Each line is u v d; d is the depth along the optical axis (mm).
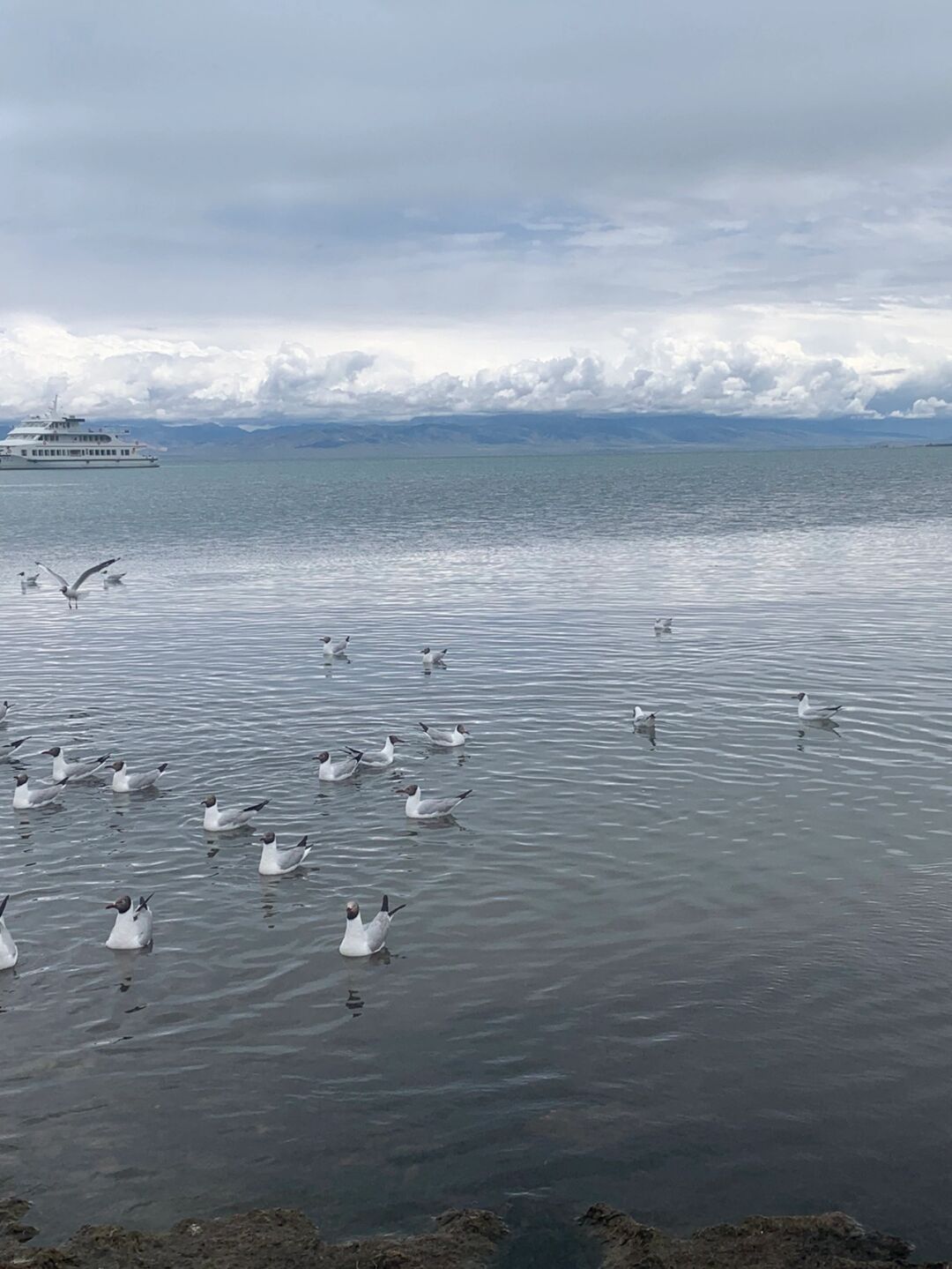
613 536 100062
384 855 26922
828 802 29250
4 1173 16000
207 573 78812
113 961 22078
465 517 129250
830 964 21031
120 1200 15453
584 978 20859
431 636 52875
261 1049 18922
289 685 43500
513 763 33250
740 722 36625
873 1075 17656
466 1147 16344
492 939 22484
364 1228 14875
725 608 58562
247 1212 15094
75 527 123688
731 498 152750
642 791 30484
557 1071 18031
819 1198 15188
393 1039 19094
